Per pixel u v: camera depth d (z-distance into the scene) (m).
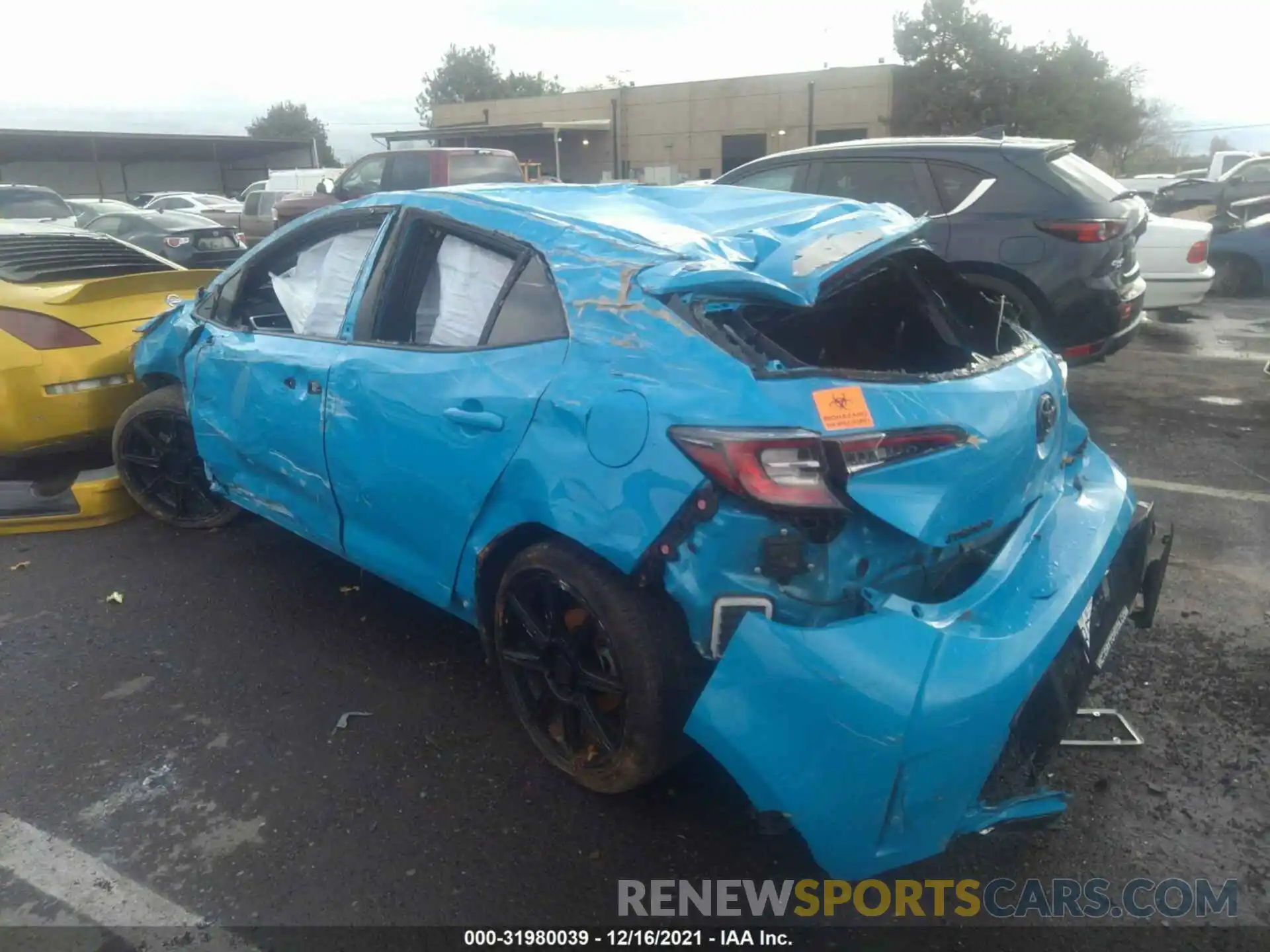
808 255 2.59
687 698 2.50
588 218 2.90
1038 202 6.13
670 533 2.29
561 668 2.79
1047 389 2.79
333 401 3.26
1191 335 10.04
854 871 2.12
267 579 4.27
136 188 47.53
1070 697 2.45
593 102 44.53
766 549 2.22
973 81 38.44
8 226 5.81
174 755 3.04
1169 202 16.03
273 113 82.56
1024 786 2.39
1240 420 6.59
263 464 3.74
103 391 4.88
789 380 2.26
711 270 2.43
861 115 39.03
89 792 2.87
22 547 4.63
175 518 4.79
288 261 3.85
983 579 2.38
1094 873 2.54
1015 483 2.55
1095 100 39.22
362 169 14.21
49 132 40.69
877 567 2.30
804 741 2.11
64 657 3.62
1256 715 3.18
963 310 3.29
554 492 2.53
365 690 3.40
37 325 4.73
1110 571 2.76
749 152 41.41
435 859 2.61
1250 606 3.89
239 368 3.74
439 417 2.86
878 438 2.21
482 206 3.08
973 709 2.07
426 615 3.95
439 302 3.12
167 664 3.58
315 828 2.72
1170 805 2.77
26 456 4.94
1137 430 6.39
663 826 2.73
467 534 2.88
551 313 2.71
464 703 3.32
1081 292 6.09
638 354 2.45
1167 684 3.37
